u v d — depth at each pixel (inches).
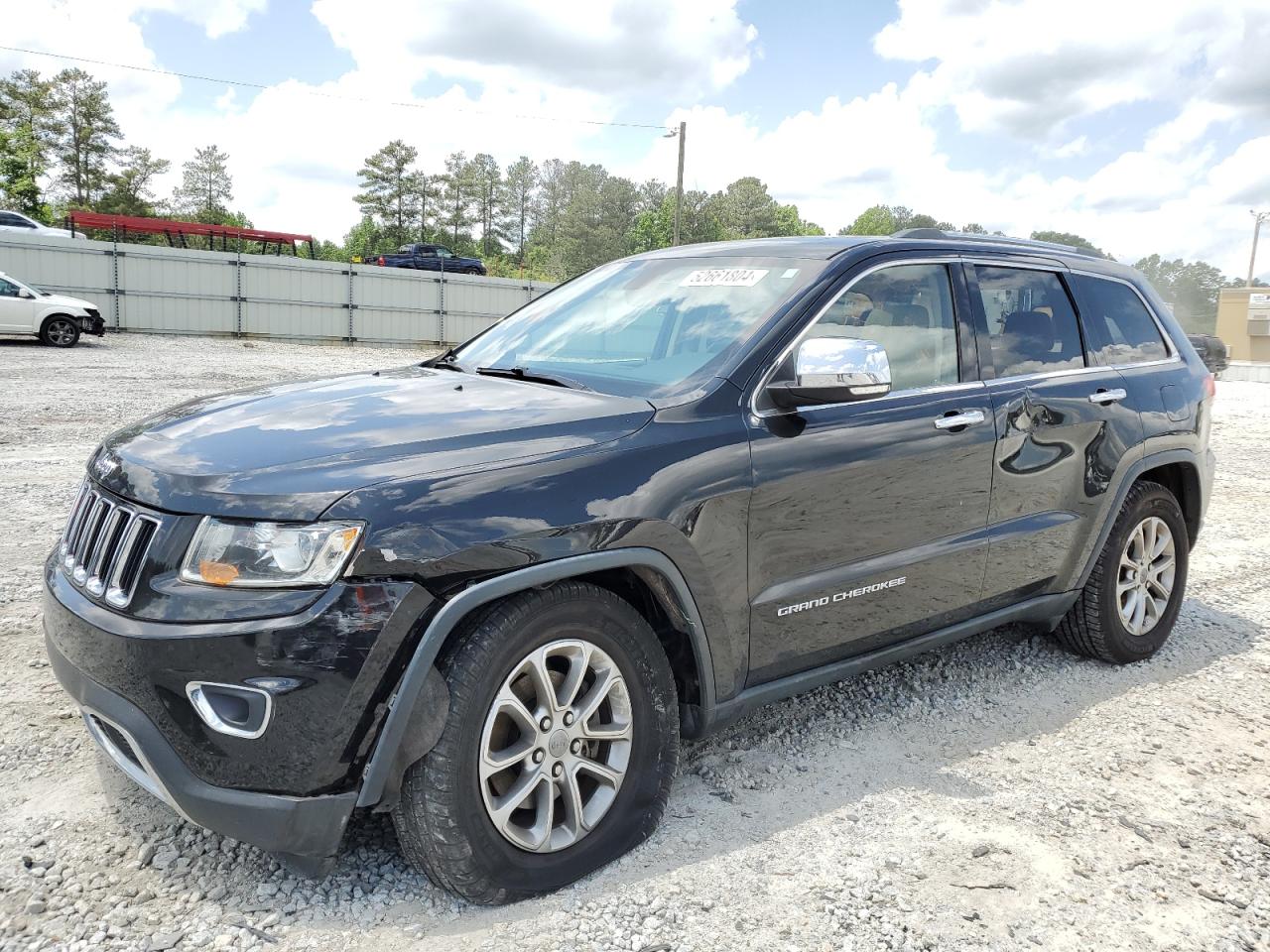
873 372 109.5
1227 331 1845.5
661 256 156.3
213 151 4274.1
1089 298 168.9
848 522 122.6
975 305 146.5
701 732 115.6
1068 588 161.3
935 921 97.3
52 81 3422.7
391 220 4399.6
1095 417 157.5
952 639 144.1
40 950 86.5
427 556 87.5
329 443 96.7
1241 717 152.6
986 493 140.7
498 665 92.6
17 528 231.1
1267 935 97.5
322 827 86.8
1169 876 107.3
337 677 84.5
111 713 89.1
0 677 145.3
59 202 3484.3
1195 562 252.7
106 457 105.4
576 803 100.5
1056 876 106.3
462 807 91.3
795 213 5930.1
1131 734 144.5
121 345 904.9
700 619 108.7
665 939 92.4
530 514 94.0
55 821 107.7
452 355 153.3
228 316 1154.7
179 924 91.3
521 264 5147.6
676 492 104.5
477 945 90.4
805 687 124.8
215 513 87.7
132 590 89.2
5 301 801.6
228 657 83.9
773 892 100.7
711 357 119.6
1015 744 139.7
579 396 115.2
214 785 85.9
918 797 122.6
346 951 88.9
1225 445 499.5
